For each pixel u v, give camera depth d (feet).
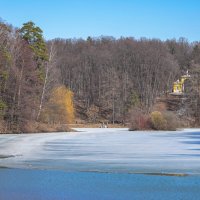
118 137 181.57
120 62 580.30
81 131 260.62
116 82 508.53
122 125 403.34
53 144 137.59
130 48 603.67
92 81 531.50
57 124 273.75
